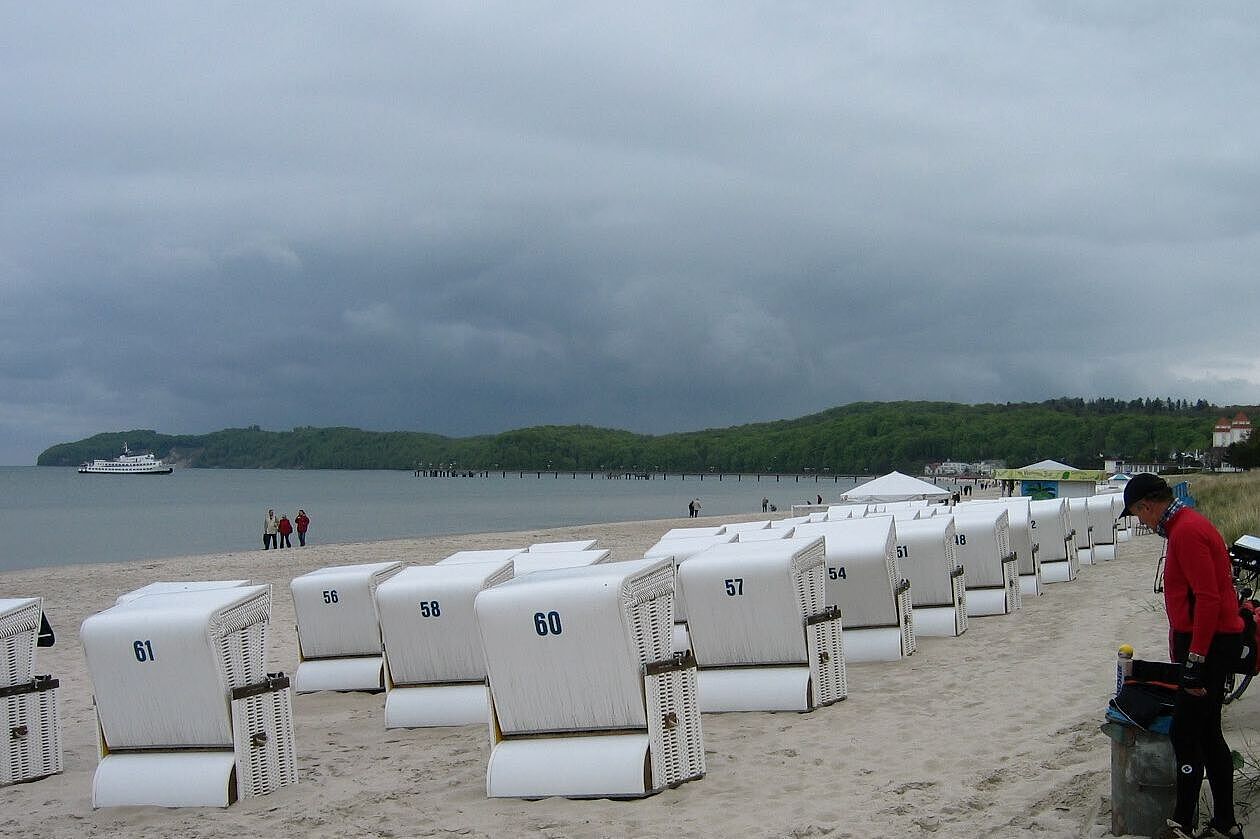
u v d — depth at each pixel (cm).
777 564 856
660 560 705
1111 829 512
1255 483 3684
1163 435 19612
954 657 1084
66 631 1777
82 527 7875
